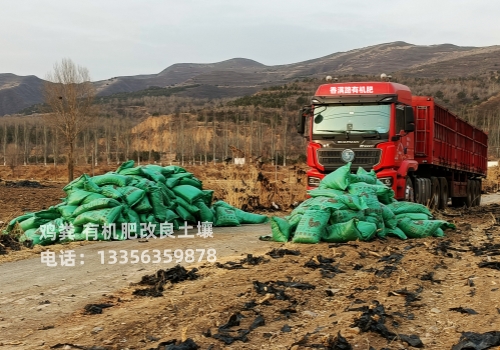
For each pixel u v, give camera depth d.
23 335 6.10
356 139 15.92
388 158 15.66
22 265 9.97
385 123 15.83
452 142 21.19
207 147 83.19
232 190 20.66
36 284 8.45
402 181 16.06
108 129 77.56
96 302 7.35
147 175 14.16
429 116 18.16
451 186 22.16
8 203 21.62
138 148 90.81
